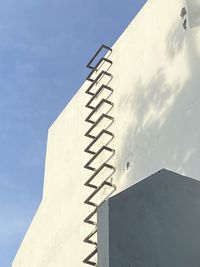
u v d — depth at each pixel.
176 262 4.36
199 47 8.31
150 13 10.36
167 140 8.38
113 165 10.20
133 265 4.10
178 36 9.00
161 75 9.22
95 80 11.87
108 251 4.04
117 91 10.97
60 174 13.63
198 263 4.48
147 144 9.02
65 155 13.66
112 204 4.29
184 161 7.70
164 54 9.35
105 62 11.96
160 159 8.42
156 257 4.27
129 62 10.73
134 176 9.20
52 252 12.51
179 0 9.26
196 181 5.04
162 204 4.64
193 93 8.05
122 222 4.24
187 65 8.46
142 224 4.36
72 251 11.36
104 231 4.18
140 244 4.23
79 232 11.27
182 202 4.80
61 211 12.76
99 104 11.13
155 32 9.93
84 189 11.62
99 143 11.16
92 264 9.74
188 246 4.53
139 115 9.64
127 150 9.76
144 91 9.70
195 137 7.64
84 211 11.30
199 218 4.79
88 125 12.42
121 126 10.32
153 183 4.72
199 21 7.46
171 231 4.52
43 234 13.53
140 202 4.49
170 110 8.56
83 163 12.11
